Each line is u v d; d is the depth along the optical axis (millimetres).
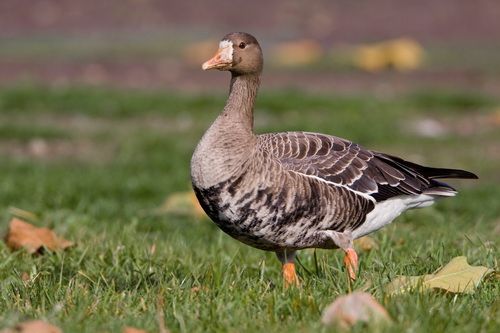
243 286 9258
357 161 9953
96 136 22266
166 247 11305
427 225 13227
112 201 15547
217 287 9055
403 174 10227
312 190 9461
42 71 30281
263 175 9281
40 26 38750
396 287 8641
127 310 8375
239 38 9922
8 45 35000
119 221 13312
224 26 39062
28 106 24797
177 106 24891
